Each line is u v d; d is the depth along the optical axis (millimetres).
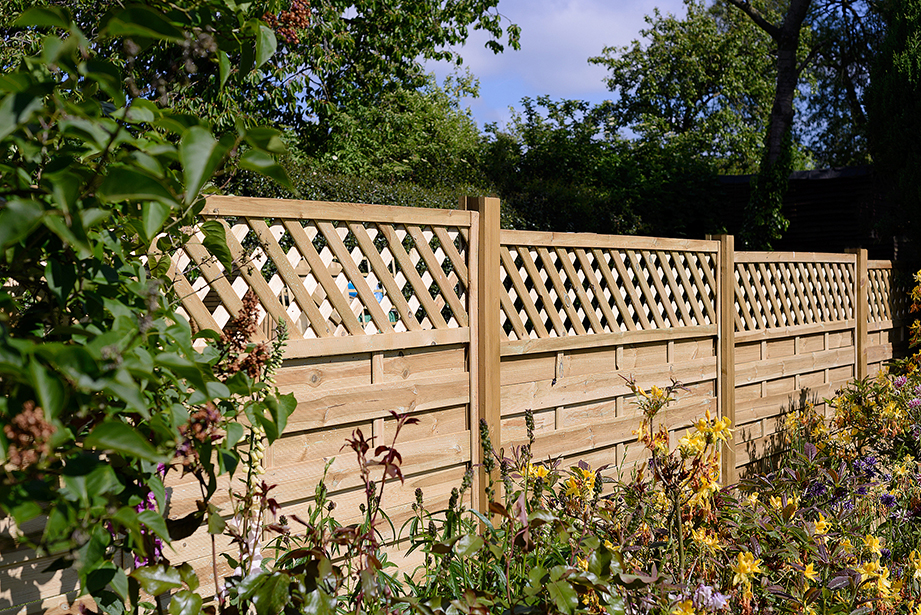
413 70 14000
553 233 3949
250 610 2385
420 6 12117
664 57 28109
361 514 3084
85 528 1401
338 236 3014
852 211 11547
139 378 1454
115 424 1233
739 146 26906
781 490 3844
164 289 2068
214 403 1843
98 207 1352
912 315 8023
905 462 4297
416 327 3316
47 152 1585
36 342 1575
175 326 1616
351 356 3068
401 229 3275
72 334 1500
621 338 4312
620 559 2314
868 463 4113
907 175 9125
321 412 2926
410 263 3291
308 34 9336
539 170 15422
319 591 1858
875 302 7348
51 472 1355
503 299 3713
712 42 27500
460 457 3465
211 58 1712
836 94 15102
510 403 3766
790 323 5887
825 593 2730
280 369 2814
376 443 3127
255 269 2752
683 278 4836
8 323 1577
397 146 15234
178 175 1865
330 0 10438
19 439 1254
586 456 4164
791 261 5980
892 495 3963
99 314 1563
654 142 16391
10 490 1288
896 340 7746
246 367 2029
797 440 5484
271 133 1277
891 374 6449
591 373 4199
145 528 1730
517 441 3801
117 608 1966
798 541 3012
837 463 4383
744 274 5445
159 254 2402
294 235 2863
